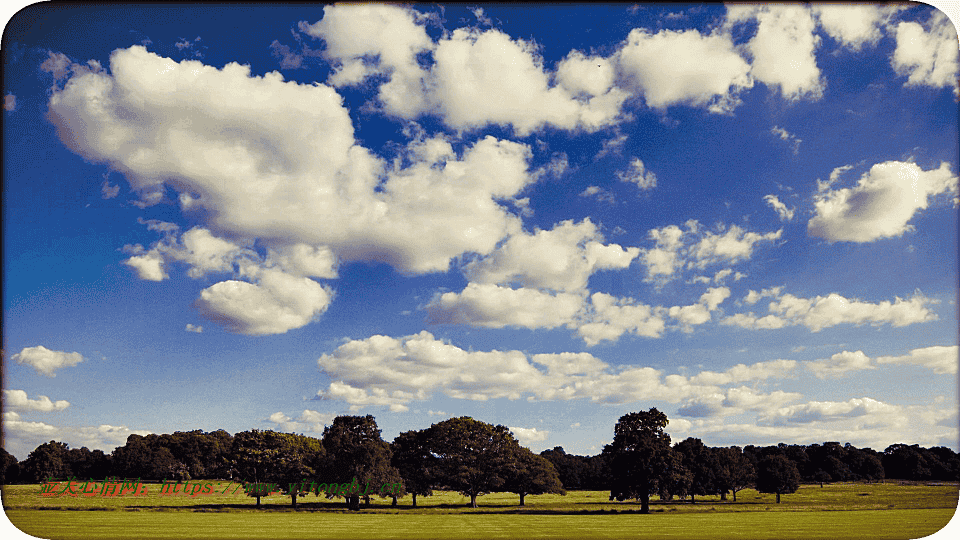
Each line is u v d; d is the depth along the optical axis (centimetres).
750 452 15362
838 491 13712
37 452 13275
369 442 11412
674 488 9844
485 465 11819
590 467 16788
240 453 11300
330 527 7306
